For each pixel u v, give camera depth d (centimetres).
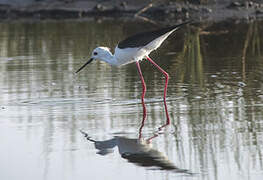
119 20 2591
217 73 1501
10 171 857
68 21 2641
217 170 827
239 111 1121
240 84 1357
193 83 1404
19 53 1911
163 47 1920
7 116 1156
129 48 1273
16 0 2916
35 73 1594
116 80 1488
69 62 1734
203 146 927
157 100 1255
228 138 961
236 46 1884
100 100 1273
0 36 2273
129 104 1230
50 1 2892
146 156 895
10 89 1405
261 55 1728
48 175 836
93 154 914
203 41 1997
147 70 1600
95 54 1345
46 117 1142
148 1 2750
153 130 1030
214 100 1221
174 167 844
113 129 1046
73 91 1370
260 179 787
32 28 2466
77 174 834
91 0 2862
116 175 823
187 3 2709
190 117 1101
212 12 2595
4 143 986
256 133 979
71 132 1035
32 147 961
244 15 2541
